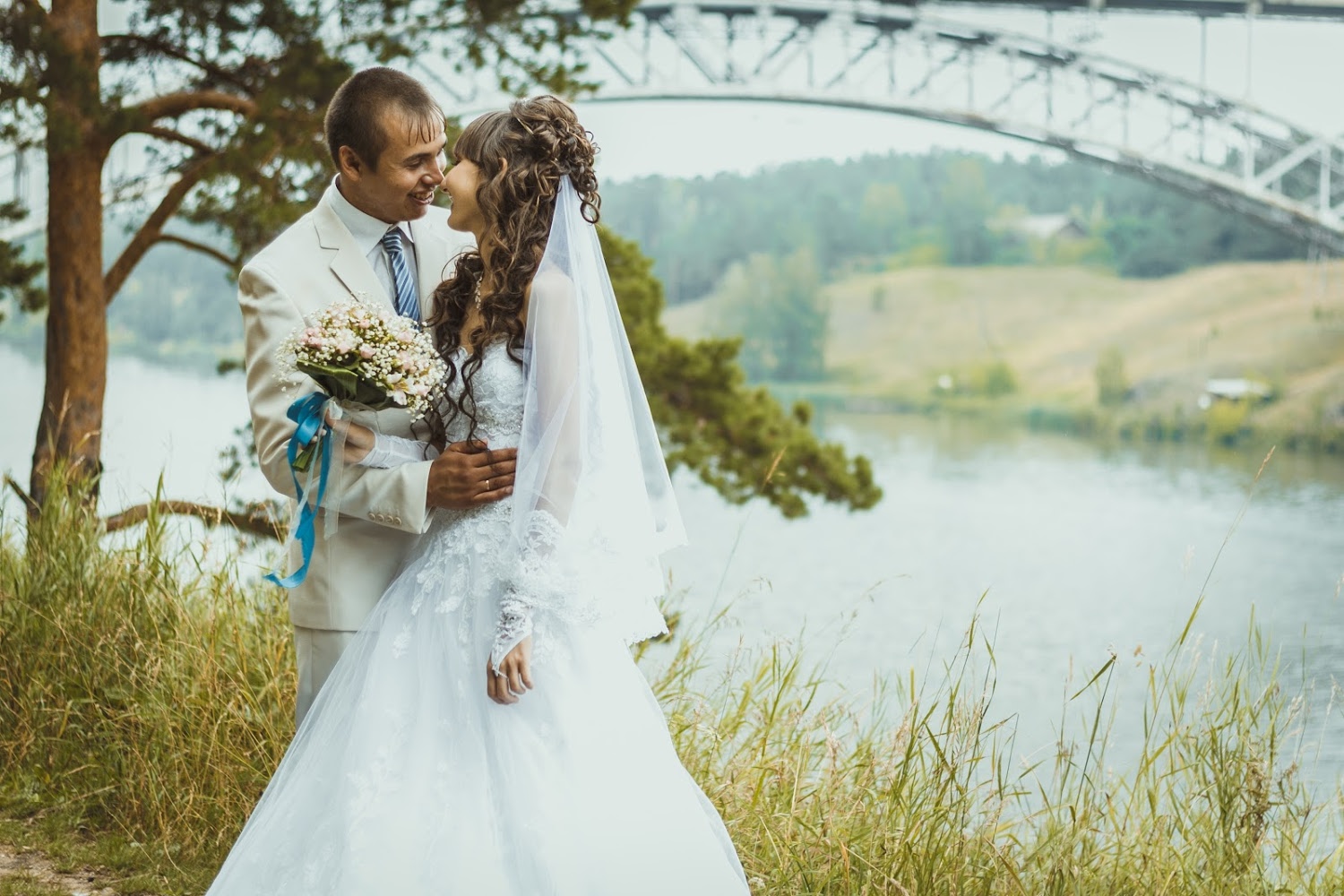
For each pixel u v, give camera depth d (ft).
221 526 13.46
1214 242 395.14
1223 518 204.44
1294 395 303.27
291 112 27.84
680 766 7.90
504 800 7.33
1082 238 412.98
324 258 8.50
